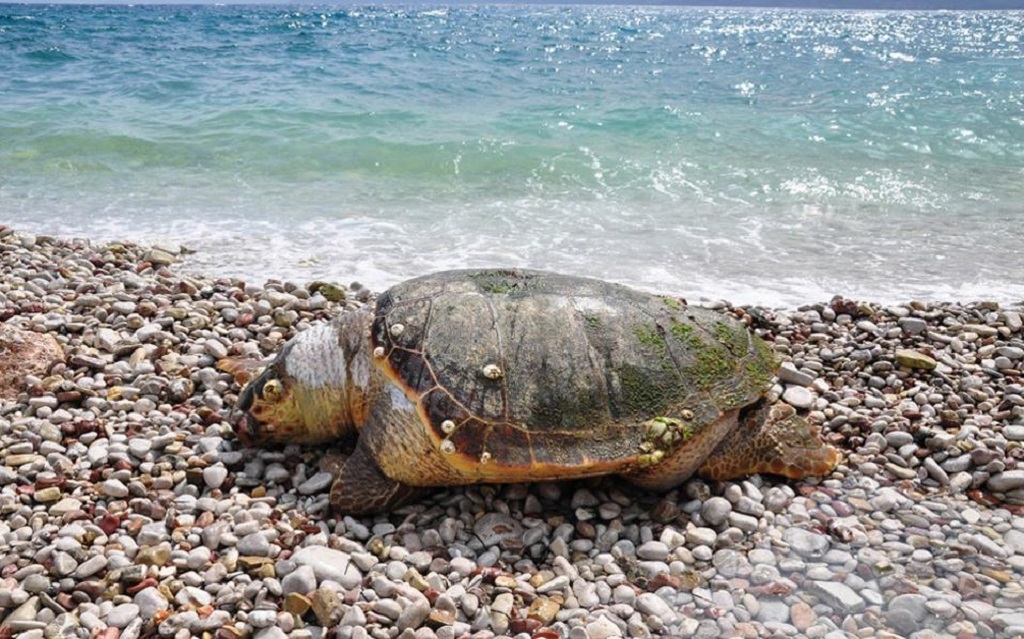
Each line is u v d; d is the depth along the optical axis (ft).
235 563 3.92
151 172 11.75
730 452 4.68
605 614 3.73
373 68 23.12
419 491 4.53
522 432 4.19
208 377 5.53
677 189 11.03
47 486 4.39
